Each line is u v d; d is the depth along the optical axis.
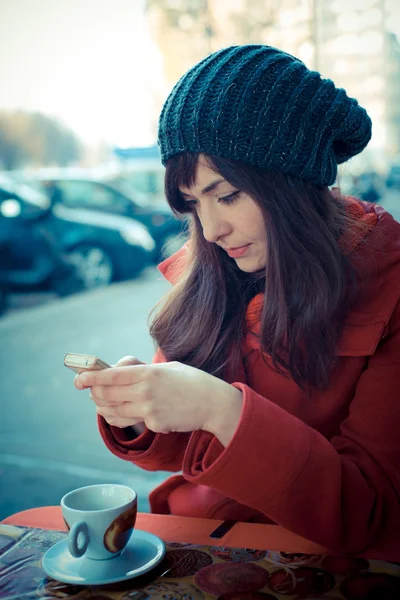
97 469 2.91
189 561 0.88
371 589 0.80
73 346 5.08
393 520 0.99
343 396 1.14
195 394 0.91
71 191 7.24
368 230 1.16
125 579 0.82
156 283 7.26
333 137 1.08
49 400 3.94
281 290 1.08
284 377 1.17
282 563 0.88
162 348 1.29
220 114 1.00
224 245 1.11
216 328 1.23
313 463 0.90
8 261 6.71
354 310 1.11
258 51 1.04
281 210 1.05
